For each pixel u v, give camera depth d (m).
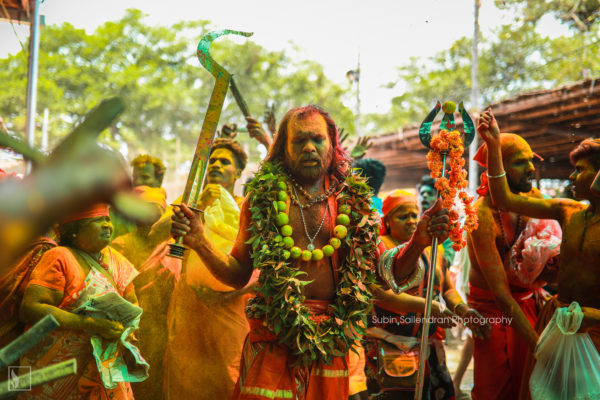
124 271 3.32
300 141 3.02
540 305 4.36
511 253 4.14
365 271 3.00
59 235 3.11
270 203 2.97
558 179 14.01
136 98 25.64
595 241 3.56
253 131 4.76
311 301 2.96
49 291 2.90
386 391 4.03
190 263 4.21
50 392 2.89
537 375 3.62
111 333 2.98
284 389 2.85
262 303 2.97
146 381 4.29
